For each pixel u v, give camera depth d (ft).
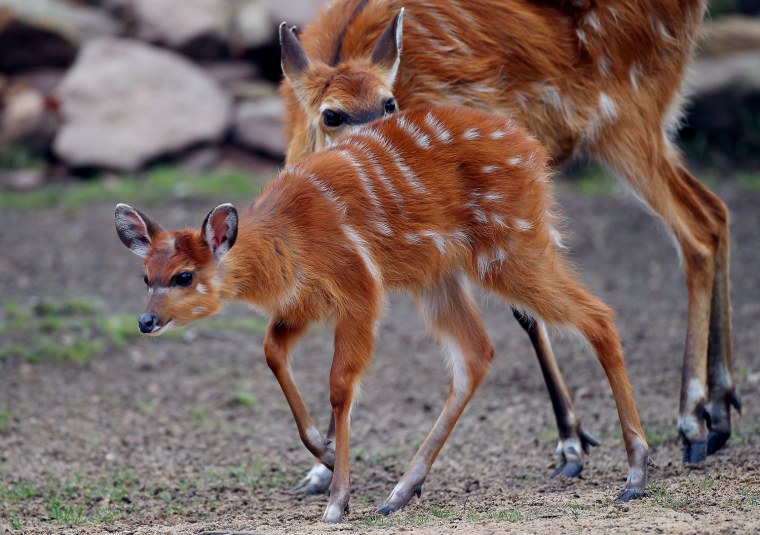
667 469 32.35
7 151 72.59
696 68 73.41
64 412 41.96
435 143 29.32
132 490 33.68
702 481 29.19
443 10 33.83
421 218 28.76
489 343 30.71
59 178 72.23
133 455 37.81
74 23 79.61
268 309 28.25
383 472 35.09
